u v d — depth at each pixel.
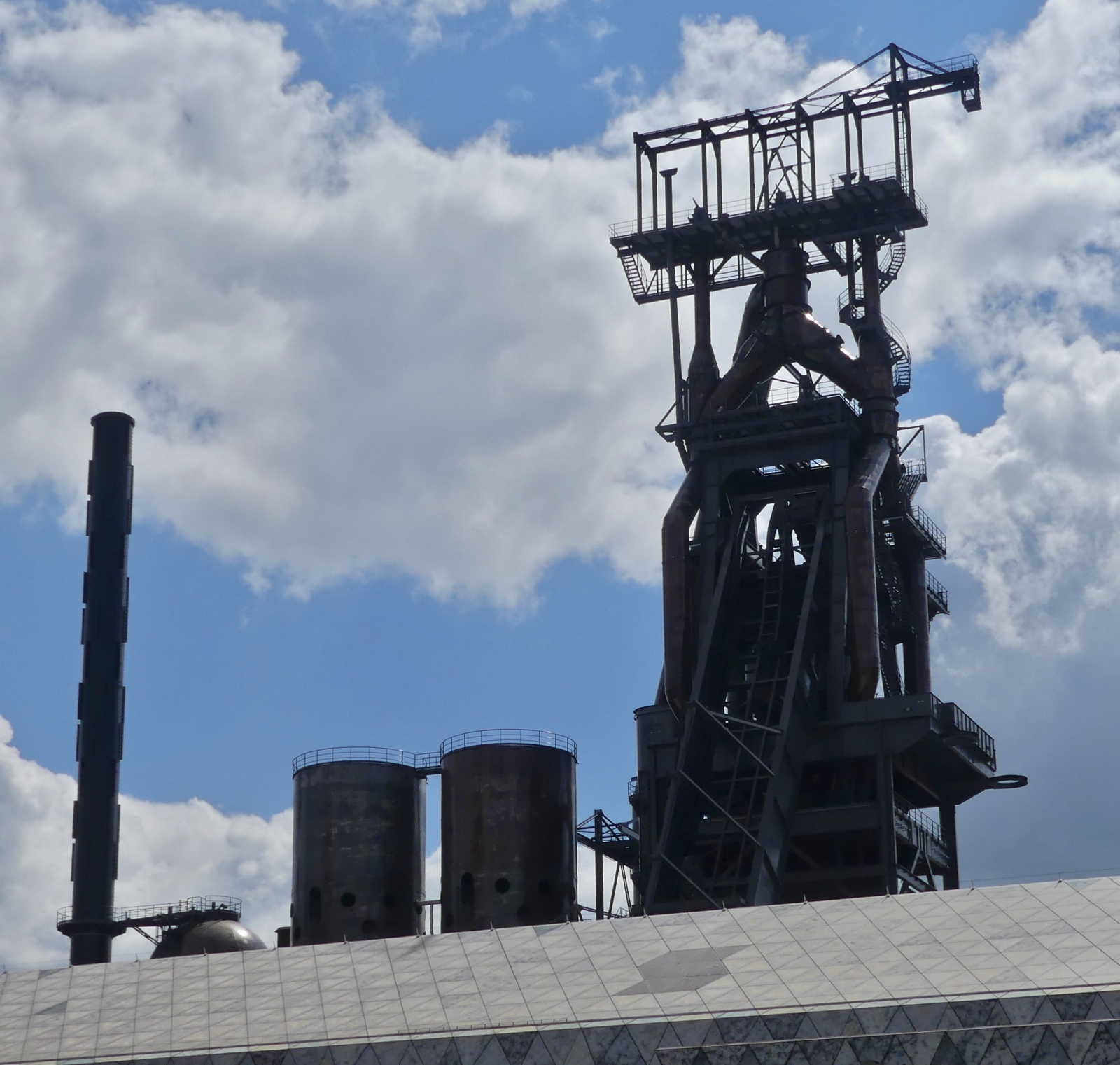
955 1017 70.25
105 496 140.00
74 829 134.25
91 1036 81.38
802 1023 71.81
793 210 114.88
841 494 109.81
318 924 115.00
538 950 83.31
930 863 109.81
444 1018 78.00
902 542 119.44
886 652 116.94
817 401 111.00
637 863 116.44
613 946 82.50
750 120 118.38
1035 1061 63.81
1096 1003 69.06
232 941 121.06
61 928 131.00
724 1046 66.50
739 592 113.25
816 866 103.69
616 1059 72.88
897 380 118.88
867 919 80.62
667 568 109.81
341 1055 76.00
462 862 112.19
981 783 113.50
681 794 104.12
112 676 137.25
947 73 115.88
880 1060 65.19
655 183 119.38
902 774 107.94
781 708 108.94
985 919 78.44
